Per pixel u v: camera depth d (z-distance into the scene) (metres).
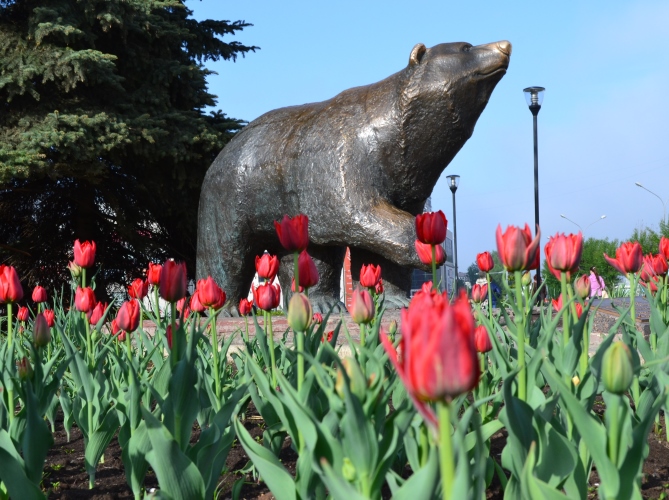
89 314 4.38
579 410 1.85
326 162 7.33
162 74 16.36
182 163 16.33
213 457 2.54
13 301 3.24
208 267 8.66
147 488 3.28
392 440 1.92
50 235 18.09
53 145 14.34
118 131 15.04
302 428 1.91
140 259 18.55
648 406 2.97
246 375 3.25
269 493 3.12
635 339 3.88
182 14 18.17
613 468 1.82
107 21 15.26
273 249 8.49
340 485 1.57
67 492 3.23
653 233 33.03
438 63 6.94
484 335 2.96
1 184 14.88
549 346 2.92
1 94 15.08
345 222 7.19
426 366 1.16
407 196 7.42
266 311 3.20
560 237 2.44
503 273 2.50
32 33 14.97
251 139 8.23
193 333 2.60
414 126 7.03
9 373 3.09
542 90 15.20
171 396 2.53
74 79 14.65
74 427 4.91
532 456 1.82
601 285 3.70
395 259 7.00
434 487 1.50
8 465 2.39
